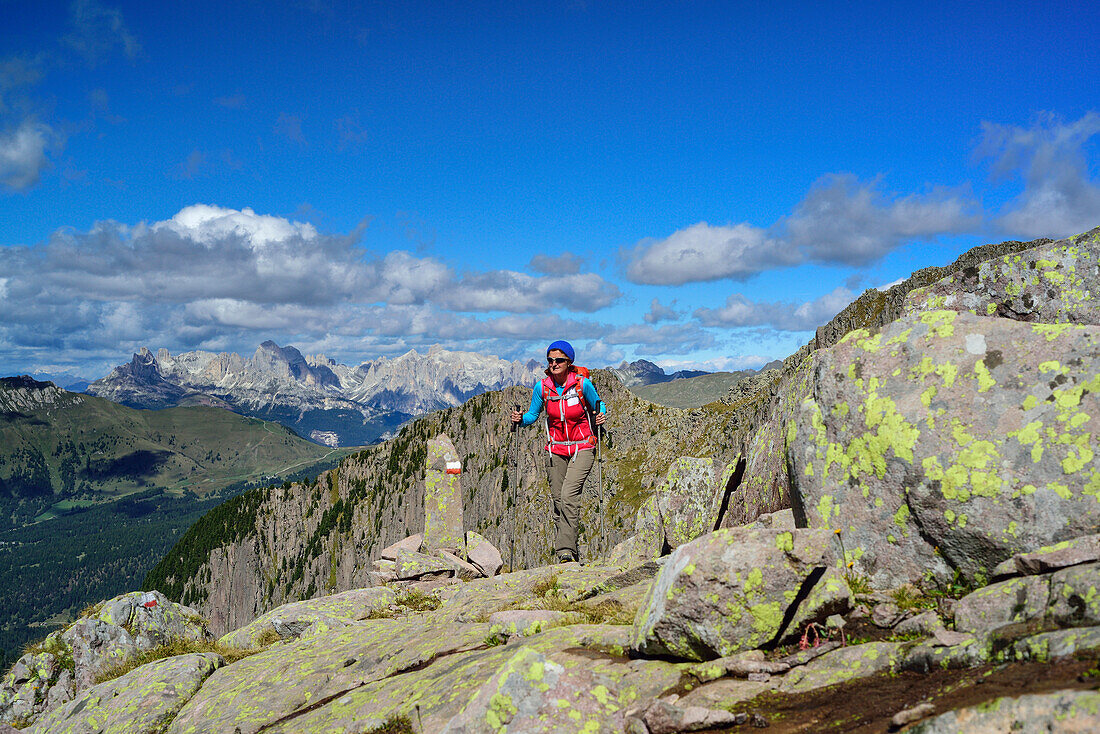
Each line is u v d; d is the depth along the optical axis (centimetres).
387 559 910
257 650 626
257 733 442
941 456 359
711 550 346
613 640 395
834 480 391
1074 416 336
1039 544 324
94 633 657
